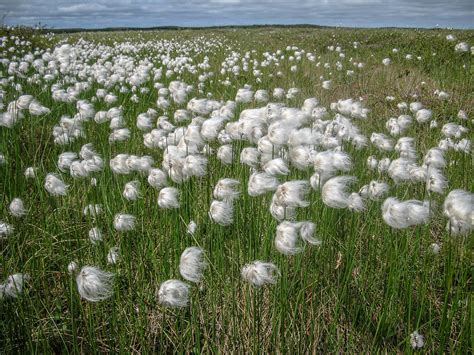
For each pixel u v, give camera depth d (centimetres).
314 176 231
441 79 793
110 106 620
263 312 242
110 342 213
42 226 301
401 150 321
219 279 234
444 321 198
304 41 1958
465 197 178
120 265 261
